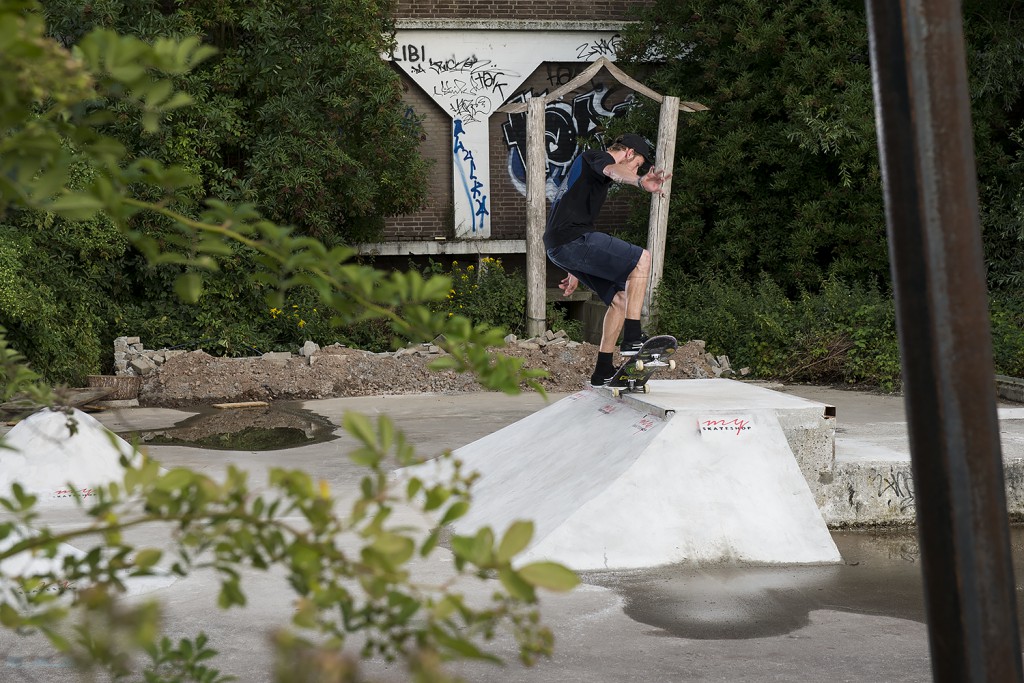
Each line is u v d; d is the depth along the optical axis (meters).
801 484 6.49
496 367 1.34
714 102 17.64
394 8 17.31
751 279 17.78
